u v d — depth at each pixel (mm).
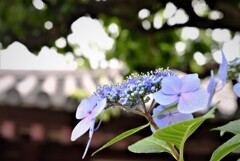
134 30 3211
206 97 671
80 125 720
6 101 3322
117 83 776
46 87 3646
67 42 3355
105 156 3852
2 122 3396
